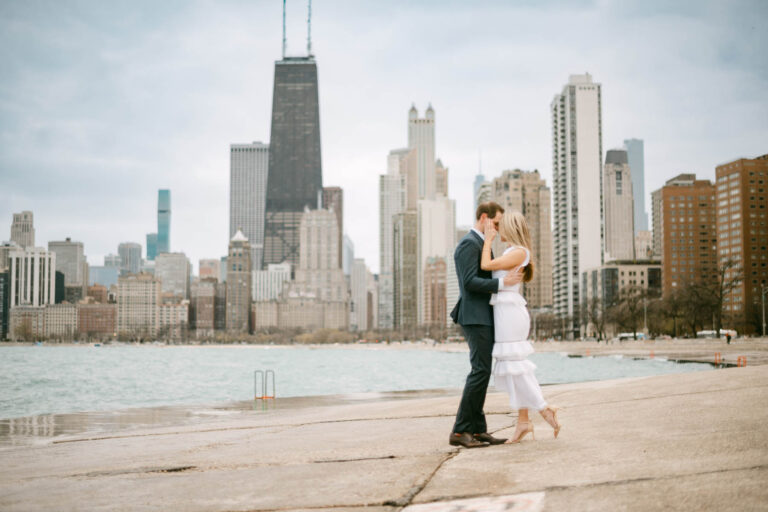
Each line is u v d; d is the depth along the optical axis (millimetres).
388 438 8852
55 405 44906
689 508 4359
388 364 132125
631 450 6332
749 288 162750
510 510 4629
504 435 8633
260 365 134125
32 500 5789
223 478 6344
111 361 162750
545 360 116000
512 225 7480
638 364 86562
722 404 8930
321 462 6941
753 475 5012
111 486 6289
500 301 7344
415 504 4957
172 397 50312
